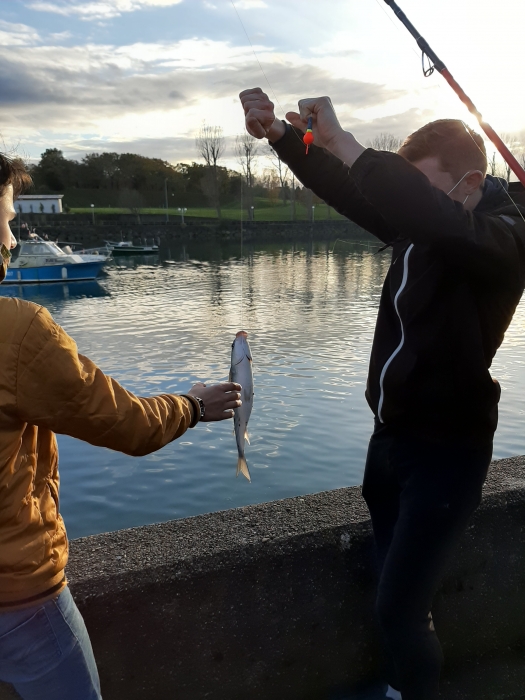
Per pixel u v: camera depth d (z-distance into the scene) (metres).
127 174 102.00
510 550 2.37
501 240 1.68
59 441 9.27
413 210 1.60
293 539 2.09
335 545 2.13
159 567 1.92
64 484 7.87
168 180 103.25
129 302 26.73
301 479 7.93
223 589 1.99
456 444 1.83
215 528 2.16
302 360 14.30
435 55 1.88
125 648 1.89
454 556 2.28
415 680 1.79
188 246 66.75
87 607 1.82
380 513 2.08
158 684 1.95
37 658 1.33
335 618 2.16
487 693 2.20
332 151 2.22
